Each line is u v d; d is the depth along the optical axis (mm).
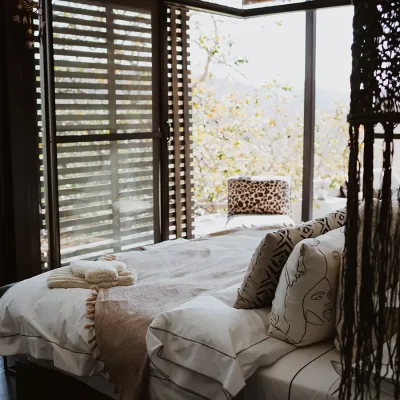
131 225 4809
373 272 1170
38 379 2568
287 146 7406
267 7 5012
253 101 7496
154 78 4875
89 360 2275
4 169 3967
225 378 1842
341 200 6695
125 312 2270
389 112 1121
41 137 4113
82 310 2361
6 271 4059
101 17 4391
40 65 4051
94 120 4422
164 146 5004
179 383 1988
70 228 4332
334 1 4699
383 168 1150
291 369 1863
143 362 2107
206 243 3355
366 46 1131
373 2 1117
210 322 1975
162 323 2055
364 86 1137
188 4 4863
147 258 3002
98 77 4414
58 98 4137
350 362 1226
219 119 7633
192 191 5398
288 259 1965
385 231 1156
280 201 5051
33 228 4074
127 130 4691
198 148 7684
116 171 4637
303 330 1948
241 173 7676
